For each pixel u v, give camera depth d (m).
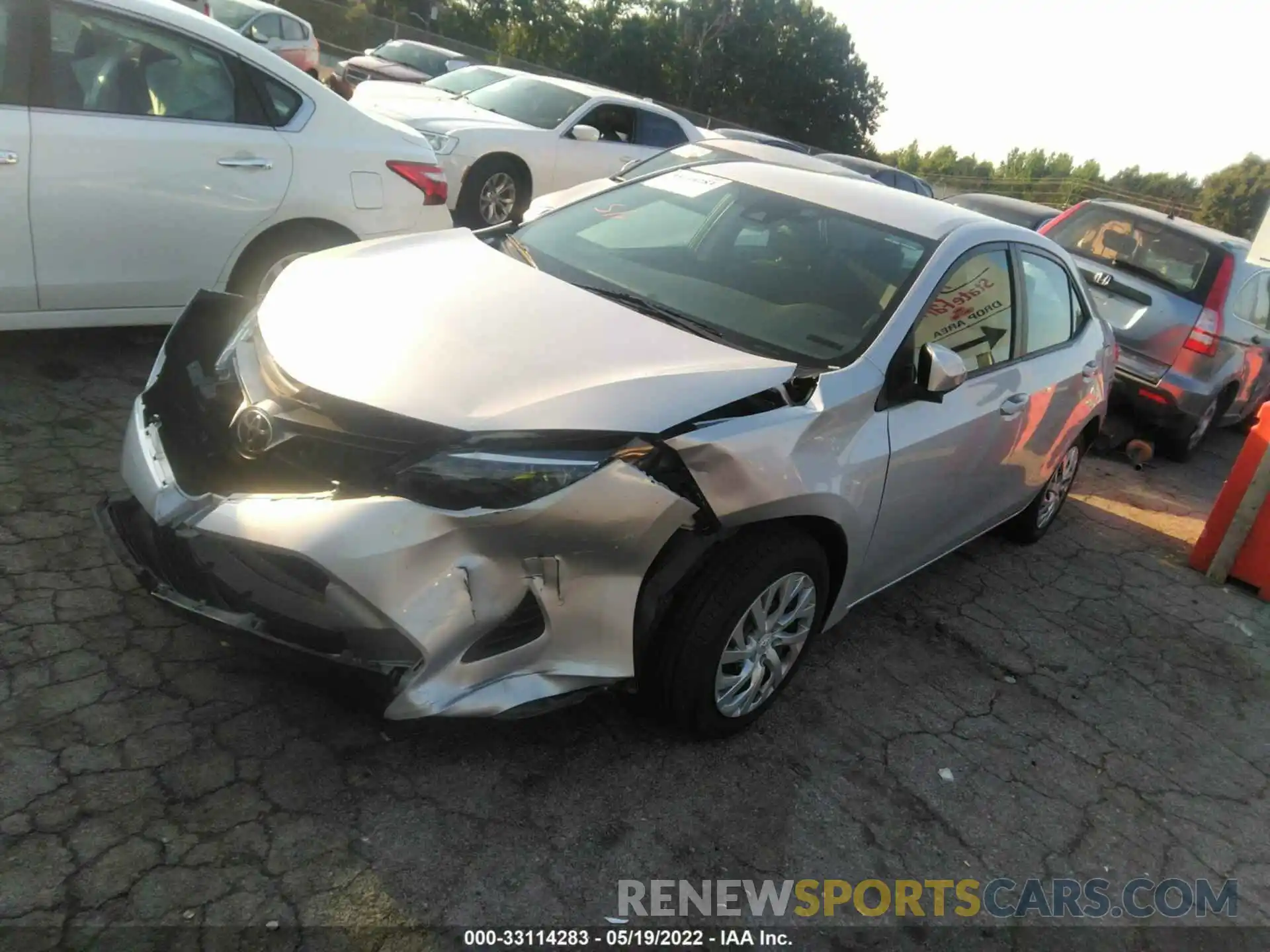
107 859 2.21
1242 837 3.21
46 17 3.98
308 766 2.59
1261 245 4.96
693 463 2.50
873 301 3.36
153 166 4.25
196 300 3.22
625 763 2.85
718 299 3.38
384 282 3.04
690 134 10.77
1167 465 7.59
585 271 3.49
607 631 2.52
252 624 2.46
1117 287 7.28
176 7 4.48
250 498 2.41
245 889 2.21
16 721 2.52
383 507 2.31
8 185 3.90
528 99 9.93
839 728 3.26
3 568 3.08
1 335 4.75
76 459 3.81
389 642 2.36
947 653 3.90
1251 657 4.46
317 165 4.81
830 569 3.20
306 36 18.14
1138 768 3.45
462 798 2.60
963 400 3.55
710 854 2.61
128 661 2.82
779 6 58.41
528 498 2.33
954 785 3.12
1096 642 4.29
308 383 2.49
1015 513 4.68
